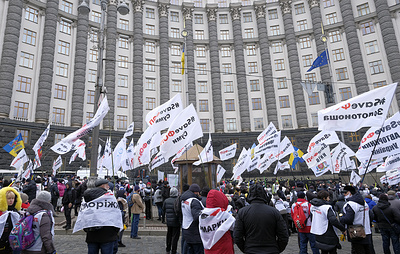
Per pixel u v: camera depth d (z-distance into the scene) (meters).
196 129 8.26
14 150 15.15
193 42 43.75
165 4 43.72
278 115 40.72
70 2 37.12
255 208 3.65
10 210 4.54
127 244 8.74
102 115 8.95
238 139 40.56
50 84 32.94
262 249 3.44
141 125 38.59
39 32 33.72
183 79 42.41
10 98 29.80
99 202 4.64
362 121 6.07
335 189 13.95
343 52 39.44
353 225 5.49
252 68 43.12
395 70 35.50
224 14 45.47
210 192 4.53
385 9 37.31
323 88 20.80
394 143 8.15
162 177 19.45
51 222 4.13
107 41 38.97
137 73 39.78
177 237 6.82
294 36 41.97
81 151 21.03
